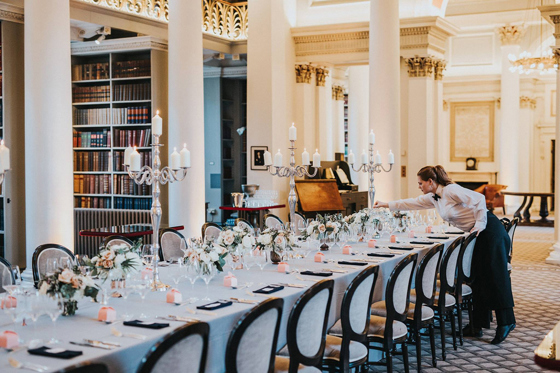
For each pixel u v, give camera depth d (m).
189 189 7.55
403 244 6.03
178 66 7.50
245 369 2.71
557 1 15.15
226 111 13.16
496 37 18.62
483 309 5.62
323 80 12.26
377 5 9.21
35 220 6.39
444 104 19.72
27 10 6.37
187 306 3.32
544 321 6.19
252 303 3.40
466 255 5.43
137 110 9.88
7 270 3.60
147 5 9.98
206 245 3.89
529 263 9.69
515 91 18.11
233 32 11.85
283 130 11.36
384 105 9.21
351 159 7.09
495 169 19.30
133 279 3.41
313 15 12.04
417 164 11.10
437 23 10.84
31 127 6.37
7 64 8.16
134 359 2.59
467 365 4.85
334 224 5.51
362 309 3.67
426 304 4.66
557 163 9.57
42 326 2.91
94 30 9.47
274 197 10.83
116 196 10.06
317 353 3.25
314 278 4.17
